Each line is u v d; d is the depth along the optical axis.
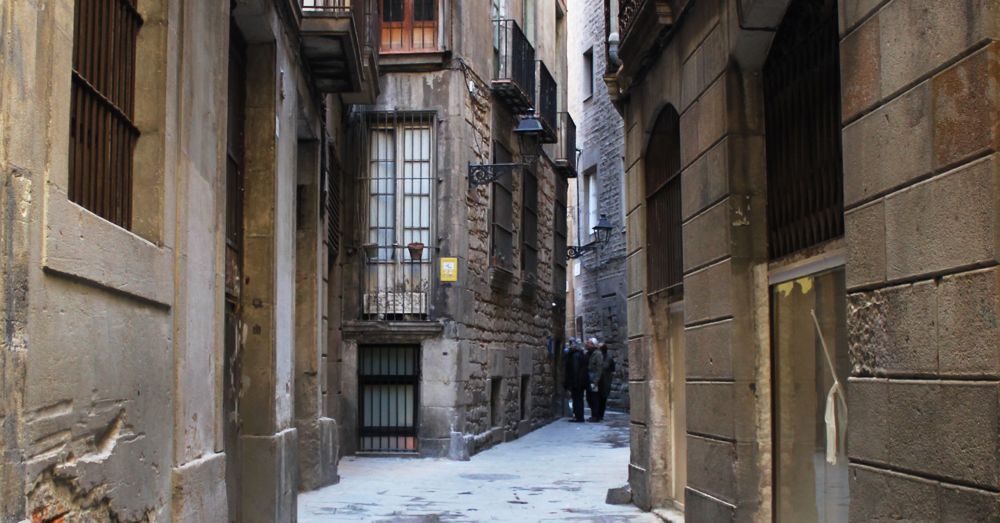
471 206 15.38
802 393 6.67
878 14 4.79
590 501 10.34
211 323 6.27
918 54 4.41
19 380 3.33
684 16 8.42
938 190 4.25
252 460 8.20
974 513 3.95
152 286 4.95
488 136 16.42
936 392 4.24
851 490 5.04
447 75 14.87
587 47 28.73
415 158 14.90
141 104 5.16
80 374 3.96
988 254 3.88
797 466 6.74
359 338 14.52
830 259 6.15
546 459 14.54
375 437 14.72
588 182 29.00
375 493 10.81
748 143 7.30
